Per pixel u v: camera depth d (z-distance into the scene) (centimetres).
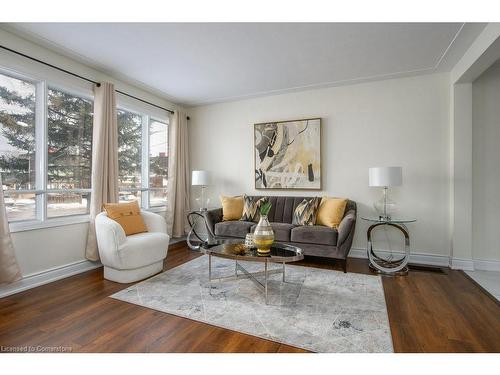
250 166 469
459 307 229
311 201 382
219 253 252
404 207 371
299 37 269
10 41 262
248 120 471
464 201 334
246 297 249
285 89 421
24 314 216
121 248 275
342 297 250
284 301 240
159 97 457
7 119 270
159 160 471
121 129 402
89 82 340
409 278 301
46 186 298
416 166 367
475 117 339
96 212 330
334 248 323
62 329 194
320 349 171
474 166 340
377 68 343
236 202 433
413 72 355
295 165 429
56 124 313
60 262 305
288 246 281
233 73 360
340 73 359
